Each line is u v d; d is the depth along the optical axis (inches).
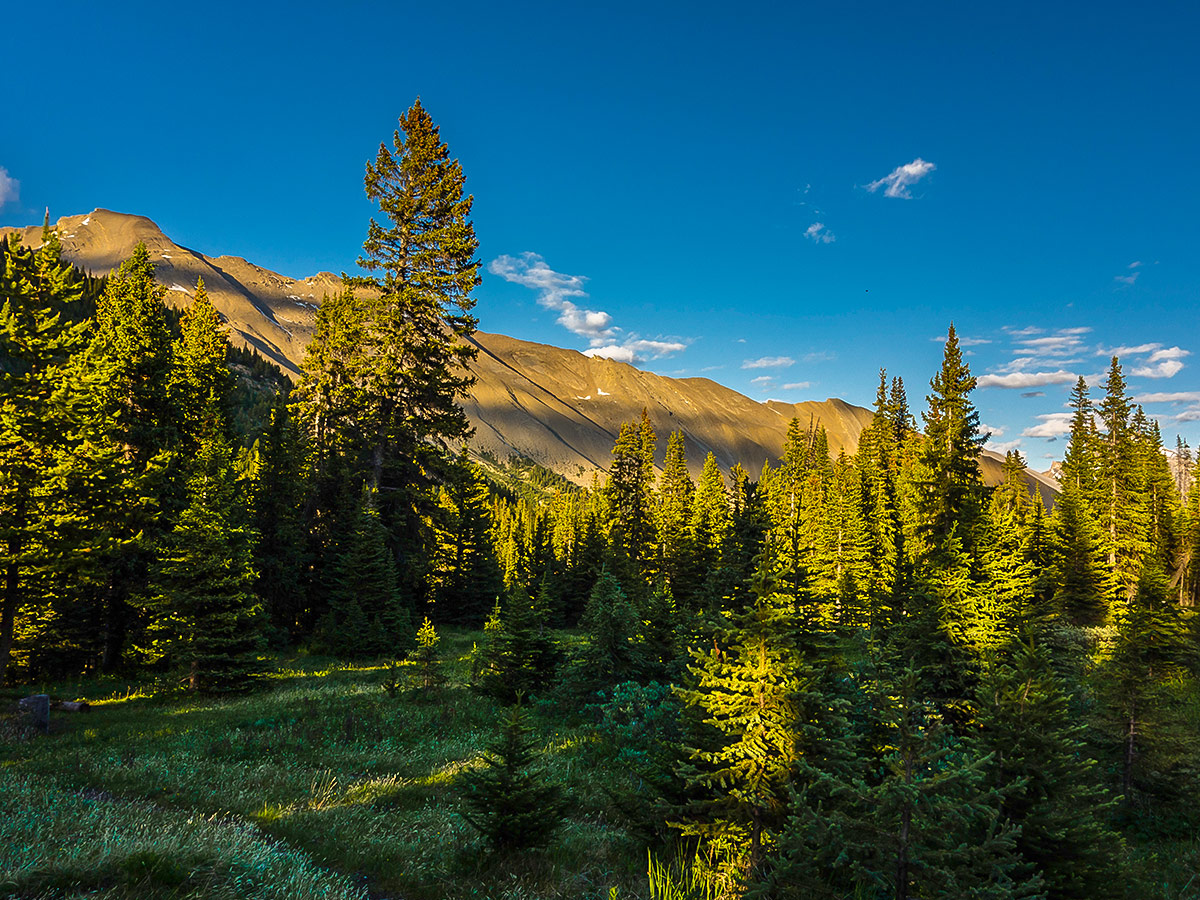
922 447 1325.0
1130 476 1959.9
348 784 460.8
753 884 247.9
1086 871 274.8
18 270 813.9
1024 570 983.0
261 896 236.4
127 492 943.0
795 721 283.4
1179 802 470.9
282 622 1304.1
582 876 304.7
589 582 2036.2
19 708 607.2
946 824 214.5
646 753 511.2
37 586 799.7
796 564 385.7
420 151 1389.0
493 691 776.3
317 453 1519.4
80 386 833.5
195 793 410.0
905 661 601.9
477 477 1831.9
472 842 347.6
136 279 1425.9
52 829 277.4
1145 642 534.6
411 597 1497.3
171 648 807.7
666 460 2667.3
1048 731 309.1
